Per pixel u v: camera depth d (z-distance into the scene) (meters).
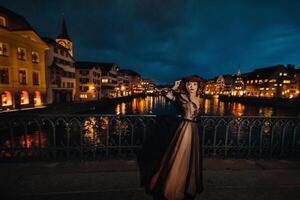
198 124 2.80
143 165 3.81
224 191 3.01
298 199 2.86
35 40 29.94
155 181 2.87
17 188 2.91
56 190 2.88
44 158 4.04
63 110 31.73
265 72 90.81
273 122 4.46
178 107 2.90
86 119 4.12
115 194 2.84
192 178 2.69
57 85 40.75
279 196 2.92
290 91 77.69
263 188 3.13
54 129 4.05
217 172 3.63
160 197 2.79
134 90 126.12
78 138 19.23
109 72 70.94
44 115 3.99
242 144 4.47
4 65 24.22
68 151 4.08
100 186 3.02
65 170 3.53
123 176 3.35
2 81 24.05
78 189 2.92
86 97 55.88
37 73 30.88
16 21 27.80
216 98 122.25
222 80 131.38
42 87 31.89
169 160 2.76
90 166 3.73
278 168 3.87
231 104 80.50
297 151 4.57
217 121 4.36
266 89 86.44
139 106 67.06
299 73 75.62
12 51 25.36
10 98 25.03
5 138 17.06
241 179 3.38
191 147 2.70
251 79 98.75
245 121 4.41
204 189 3.05
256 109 61.88
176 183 2.66
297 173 3.67
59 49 42.09
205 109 62.16
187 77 2.78
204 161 4.14
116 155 4.25
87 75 55.72
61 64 43.19
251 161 4.20
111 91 74.25
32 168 3.60
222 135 17.59
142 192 2.90
